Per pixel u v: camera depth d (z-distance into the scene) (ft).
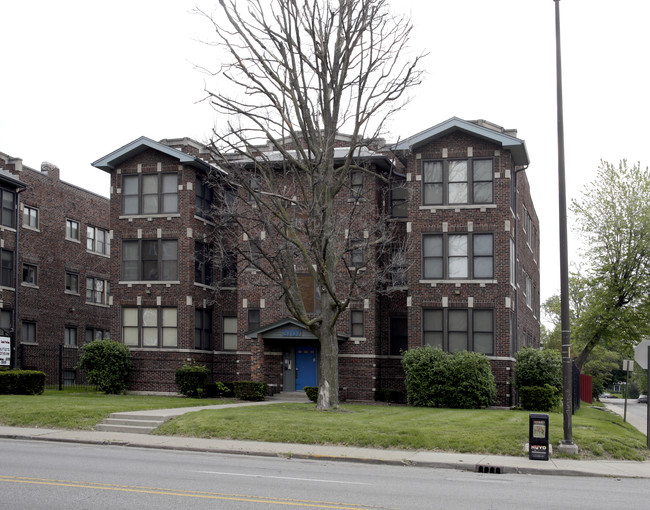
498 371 106.63
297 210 106.42
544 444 59.62
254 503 36.76
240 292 122.93
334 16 85.05
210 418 73.82
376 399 114.32
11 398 91.86
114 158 123.34
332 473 49.93
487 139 109.60
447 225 110.11
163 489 40.04
